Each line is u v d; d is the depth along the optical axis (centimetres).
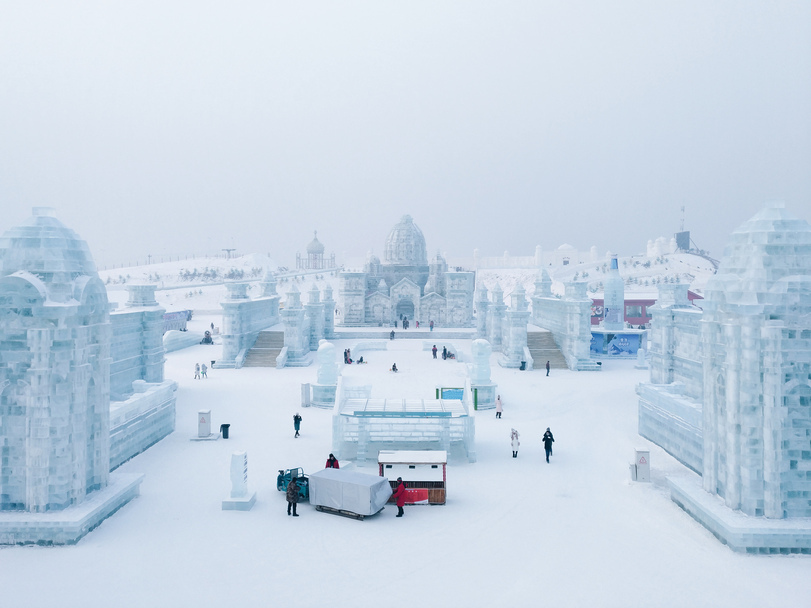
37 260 2373
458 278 9988
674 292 4584
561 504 2669
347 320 10262
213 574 1981
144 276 18012
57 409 2309
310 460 3325
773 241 2288
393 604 1794
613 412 4644
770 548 2127
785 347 2217
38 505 2289
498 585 1914
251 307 7469
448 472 3156
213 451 3531
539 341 7688
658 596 1836
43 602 1791
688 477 2792
